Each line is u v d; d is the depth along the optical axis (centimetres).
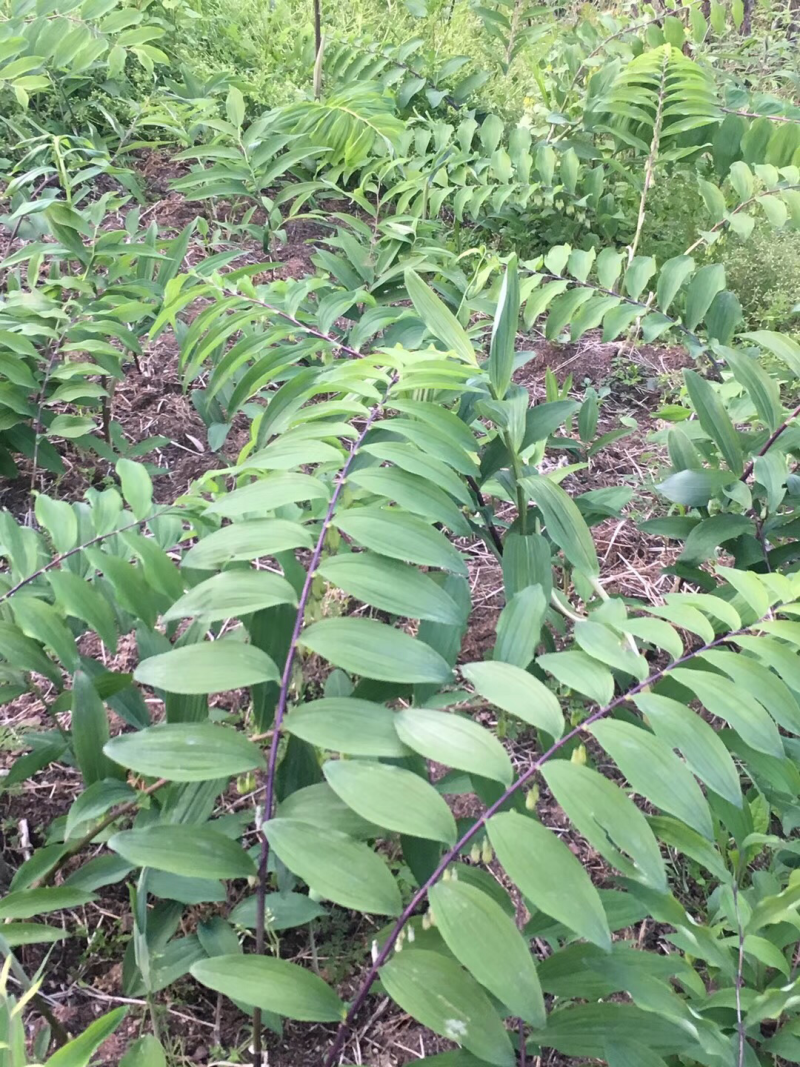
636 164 340
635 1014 89
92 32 285
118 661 176
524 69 440
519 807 94
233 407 170
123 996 126
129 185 299
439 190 290
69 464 229
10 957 81
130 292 218
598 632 98
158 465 236
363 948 132
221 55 404
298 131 304
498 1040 74
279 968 80
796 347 151
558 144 323
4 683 135
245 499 100
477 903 76
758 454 156
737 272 306
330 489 106
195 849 85
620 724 87
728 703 90
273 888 123
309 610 104
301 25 432
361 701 86
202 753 84
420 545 96
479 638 188
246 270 208
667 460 244
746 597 106
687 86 276
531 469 148
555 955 92
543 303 196
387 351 131
